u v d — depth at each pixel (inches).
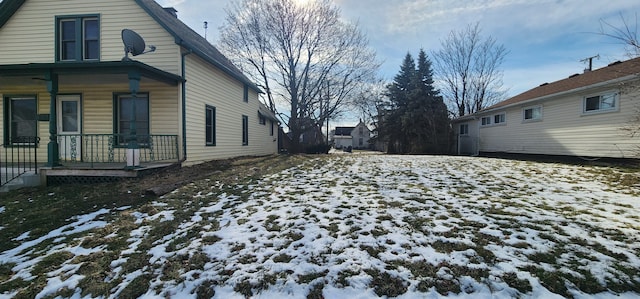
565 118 428.5
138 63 261.4
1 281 107.4
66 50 340.2
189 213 172.6
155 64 332.2
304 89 855.1
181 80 329.4
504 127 578.2
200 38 501.7
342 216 161.3
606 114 366.0
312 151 812.6
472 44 1008.9
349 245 125.3
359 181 260.5
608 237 128.6
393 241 128.3
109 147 328.8
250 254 120.0
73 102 343.0
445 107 827.4
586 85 381.1
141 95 336.2
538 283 95.6
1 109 348.8
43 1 338.3
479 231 137.6
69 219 172.1
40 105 346.9
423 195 206.7
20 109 350.6
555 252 115.6
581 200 190.4
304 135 939.3
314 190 225.6
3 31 342.6
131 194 217.5
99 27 335.9
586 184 241.3
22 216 179.0
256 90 577.9
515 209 170.7
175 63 330.0
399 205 181.3
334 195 208.7
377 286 96.5
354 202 189.2
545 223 146.5
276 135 810.2
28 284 104.9
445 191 219.0
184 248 127.1
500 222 148.7
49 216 177.3
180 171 300.8
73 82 319.3
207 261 115.5
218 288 98.1
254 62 836.0
